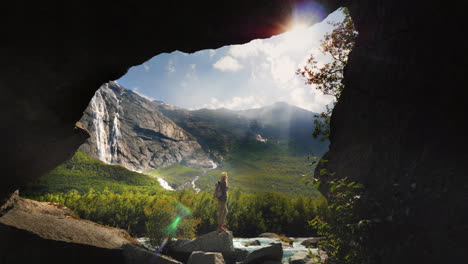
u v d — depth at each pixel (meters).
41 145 6.04
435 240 2.60
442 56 3.68
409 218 2.92
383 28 4.83
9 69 4.46
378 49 4.92
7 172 6.02
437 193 2.87
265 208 22.72
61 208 9.55
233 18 5.28
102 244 6.86
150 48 5.54
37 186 55.44
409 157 3.85
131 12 4.64
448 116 3.49
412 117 4.03
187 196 22.22
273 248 7.82
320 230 4.45
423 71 3.95
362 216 3.71
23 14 3.98
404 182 3.54
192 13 4.96
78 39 4.65
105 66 5.45
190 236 11.86
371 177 4.52
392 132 4.38
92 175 77.44
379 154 4.53
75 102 5.78
